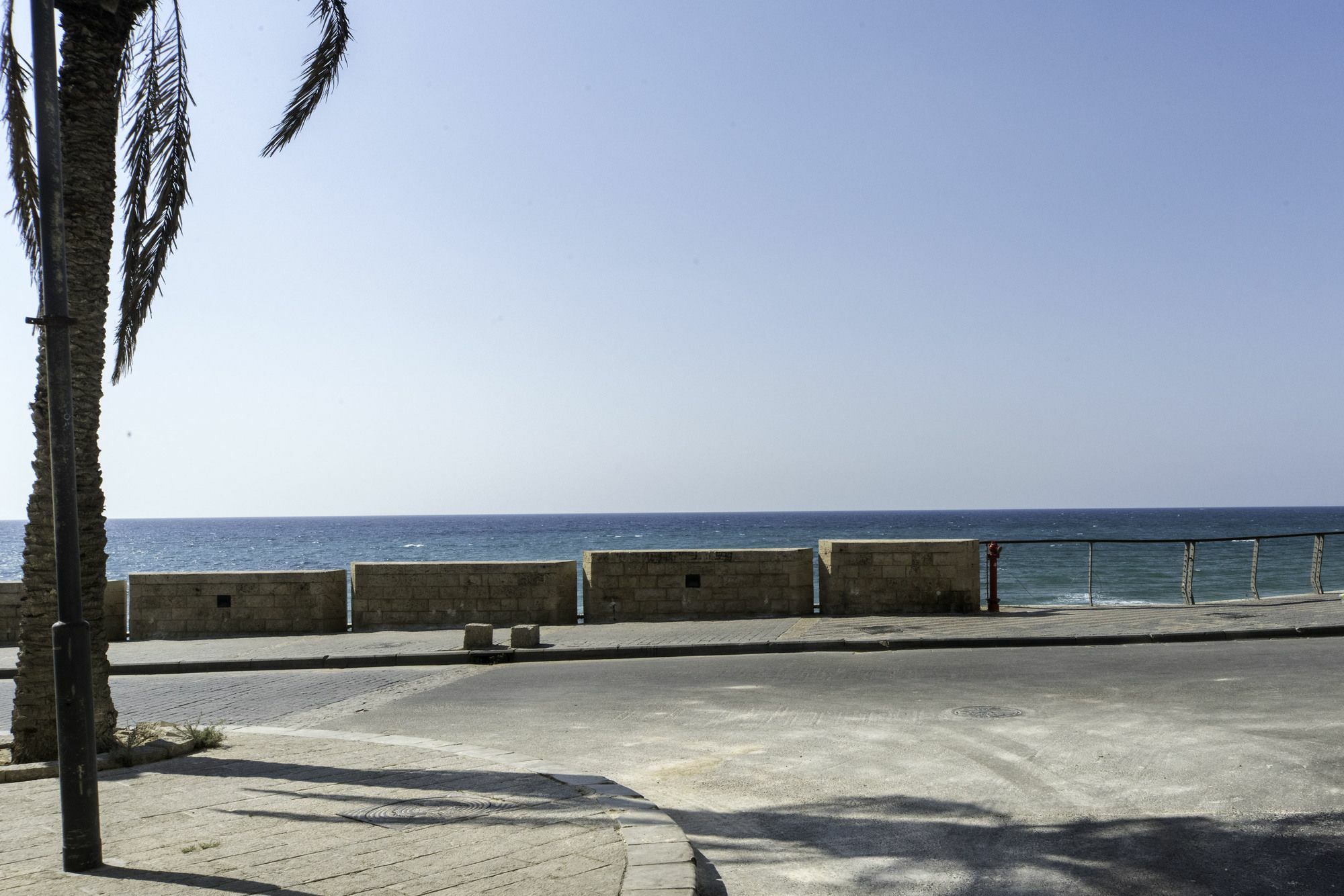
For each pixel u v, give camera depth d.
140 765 7.73
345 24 10.64
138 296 10.38
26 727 7.97
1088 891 4.95
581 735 9.03
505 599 17.61
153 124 10.25
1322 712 8.66
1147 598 34.59
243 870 5.23
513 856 5.36
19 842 5.82
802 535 119.62
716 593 17.44
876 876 5.30
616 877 5.02
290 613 17.80
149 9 9.41
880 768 7.45
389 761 7.67
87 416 8.23
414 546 102.75
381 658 14.52
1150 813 6.11
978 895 4.98
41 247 5.48
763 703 10.22
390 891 4.87
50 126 5.56
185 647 16.44
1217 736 7.91
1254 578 18.80
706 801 6.82
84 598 8.04
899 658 12.91
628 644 14.56
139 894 4.90
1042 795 6.58
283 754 8.01
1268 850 5.39
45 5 5.56
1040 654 12.87
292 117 10.63
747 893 5.15
